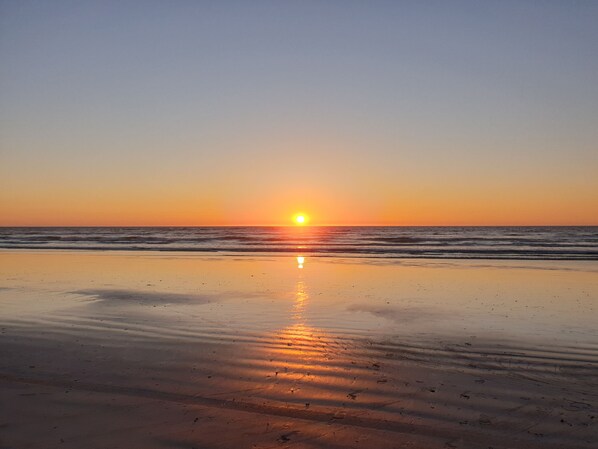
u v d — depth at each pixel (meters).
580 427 4.96
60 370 6.78
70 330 9.26
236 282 16.33
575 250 33.12
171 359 7.32
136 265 22.70
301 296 13.34
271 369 6.84
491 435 4.80
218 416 5.20
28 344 8.22
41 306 11.78
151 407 5.44
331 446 4.57
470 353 7.72
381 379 6.43
